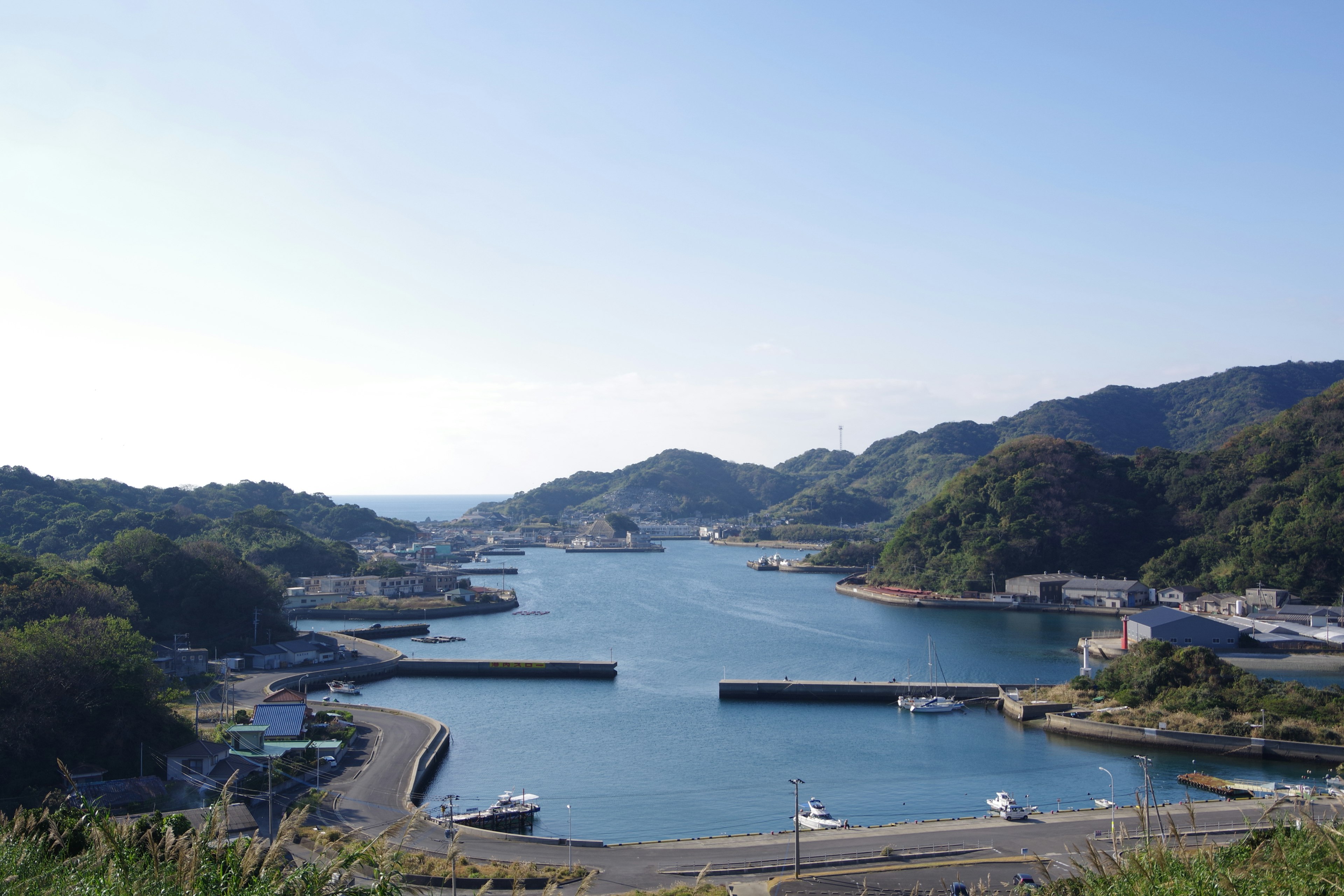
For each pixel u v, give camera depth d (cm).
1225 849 2036
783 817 6694
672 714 10119
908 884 4962
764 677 12262
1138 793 2977
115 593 11719
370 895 1625
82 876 1620
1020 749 8406
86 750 6756
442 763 8125
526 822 6562
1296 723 7994
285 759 7406
